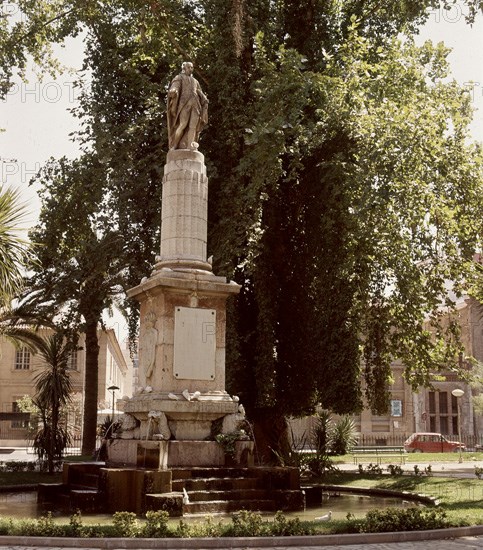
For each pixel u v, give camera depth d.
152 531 9.07
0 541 8.75
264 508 12.74
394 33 27.48
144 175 23.94
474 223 21.98
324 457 23.72
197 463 13.55
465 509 12.43
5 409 57.72
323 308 23.27
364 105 22.36
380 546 8.97
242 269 23.33
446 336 25.45
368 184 20.59
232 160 23.50
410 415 62.97
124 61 25.77
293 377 24.41
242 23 20.59
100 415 49.22
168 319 14.59
